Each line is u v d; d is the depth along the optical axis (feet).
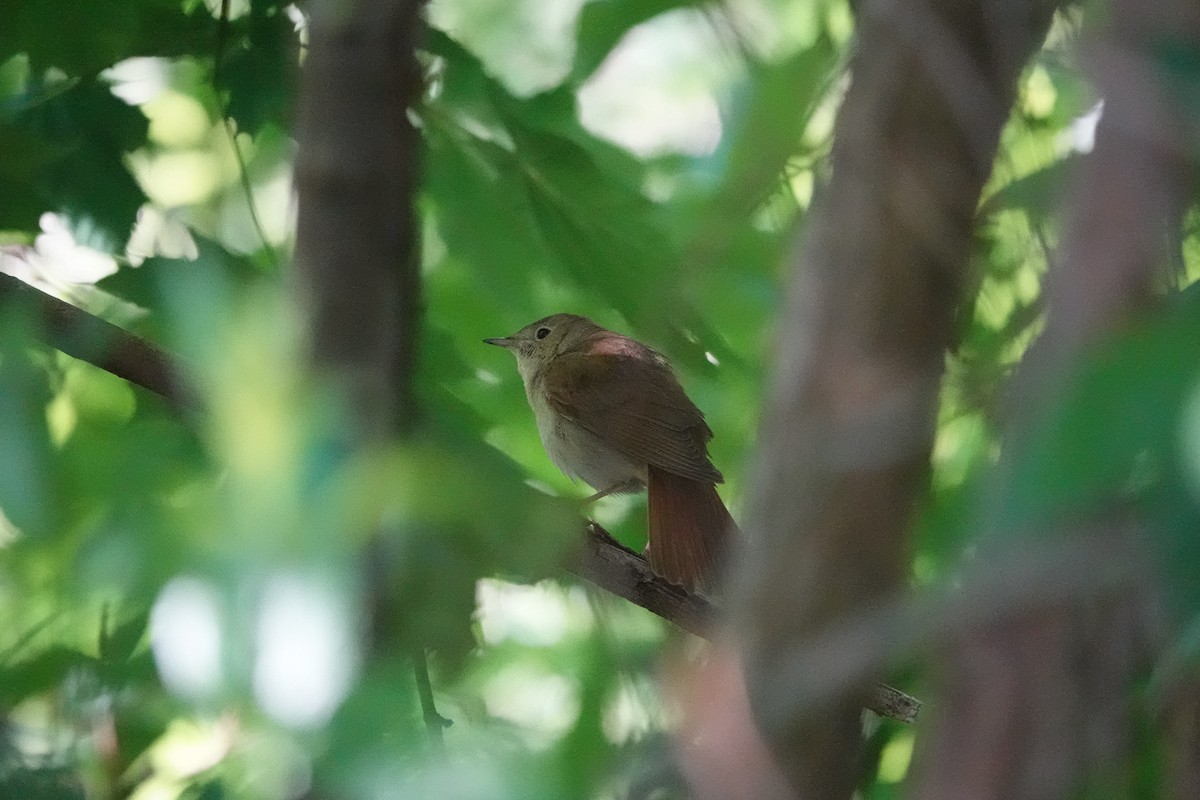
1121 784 8.55
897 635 8.62
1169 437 6.75
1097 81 8.30
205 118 29.91
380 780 8.27
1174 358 6.86
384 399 10.13
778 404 10.55
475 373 23.86
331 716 8.37
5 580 12.14
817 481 10.07
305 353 9.02
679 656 11.02
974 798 8.35
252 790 10.15
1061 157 11.02
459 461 9.77
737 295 18.33
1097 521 7.17
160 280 8.77
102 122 22.20
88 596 8.63
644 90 31.32
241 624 8.06
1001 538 7.45
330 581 8.20
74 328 14.51
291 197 11.81
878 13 10.87
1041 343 8.23
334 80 11.75
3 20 21.20
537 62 30.60
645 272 20.85
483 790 8.42
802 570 9.86
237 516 8.25
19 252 21.04
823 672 9.05
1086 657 8.32
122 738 16.05
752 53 14.56
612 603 14.43
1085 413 7.04
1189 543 6.79
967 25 10.66
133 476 10.00
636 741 10.48
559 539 9.46
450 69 22.17
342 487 8.40
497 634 19.62
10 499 9.87
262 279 11.85
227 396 8.45
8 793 15.97
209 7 22.26
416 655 9.53
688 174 24.26
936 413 10.19
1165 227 8.08
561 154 21.48
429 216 23.27
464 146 21.95
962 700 8.53
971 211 10.68
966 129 10.58
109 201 22.15
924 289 10.47
